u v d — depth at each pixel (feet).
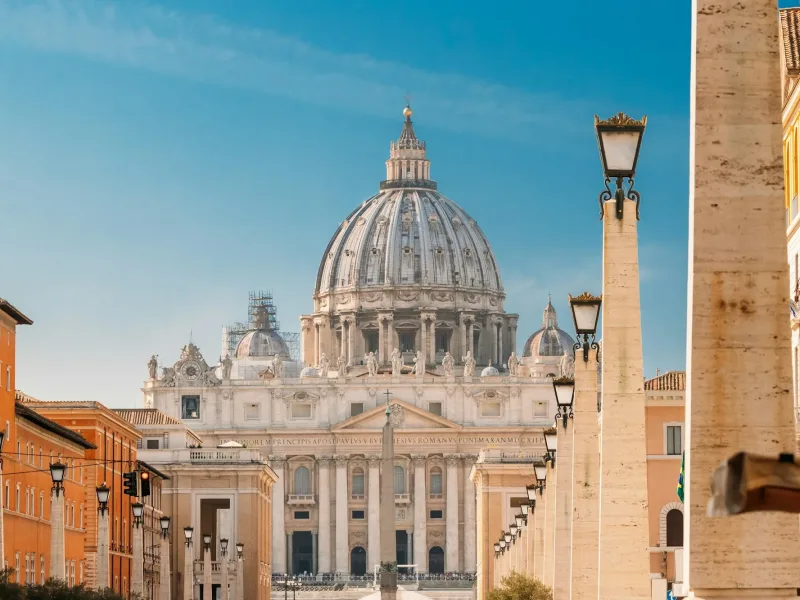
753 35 90.43
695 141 90.58
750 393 89.30
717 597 88.94
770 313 89.71
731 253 89.86
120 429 604.49
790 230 245.24
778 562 88.43
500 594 360.48
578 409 176.86
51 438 470.39
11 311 400.67
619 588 132.46
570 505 206.18
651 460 429.79
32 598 291.99
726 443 89.10
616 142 132.57
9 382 405.59
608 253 134.41
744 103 90.22
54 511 313.94
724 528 88.79
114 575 571.69
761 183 90.07
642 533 132.87
